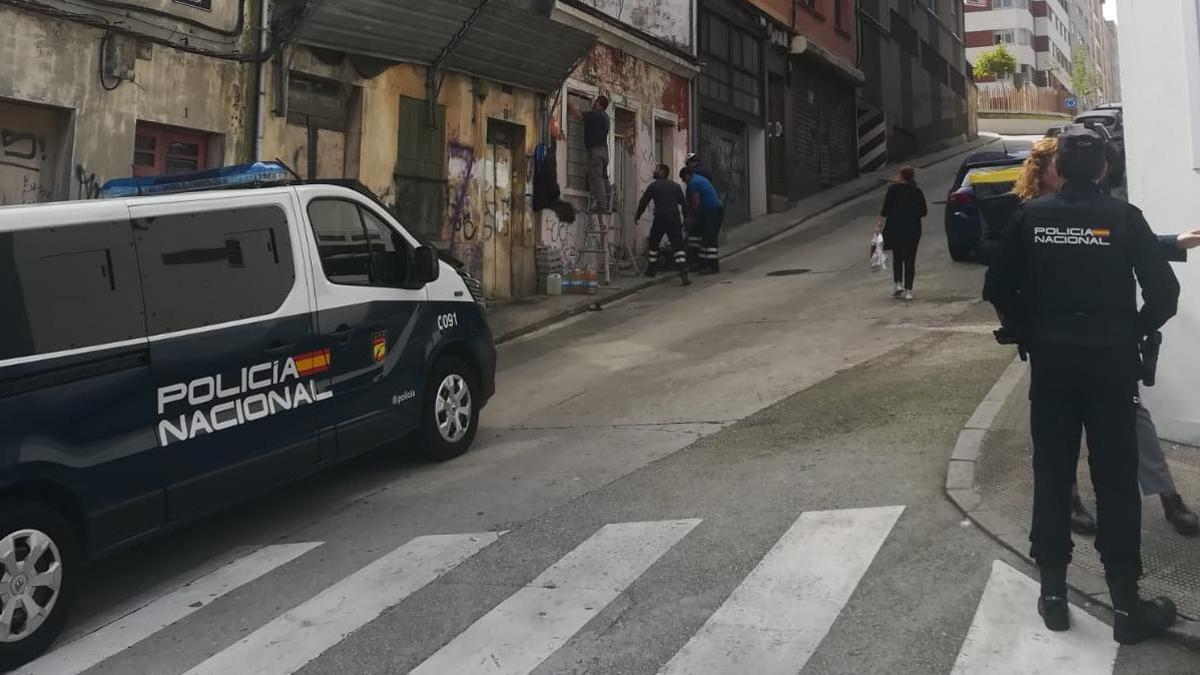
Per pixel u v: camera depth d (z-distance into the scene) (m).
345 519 5.77
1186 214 5.61
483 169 13.42
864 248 17.27
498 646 4.01
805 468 5.96
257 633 4.28
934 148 36.69
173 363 4.78
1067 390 3.77
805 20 25.31
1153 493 4.48
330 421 5.71
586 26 15.04
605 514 5.48
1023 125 47.84
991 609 4.04
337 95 11.21
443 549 5.13
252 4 9.97
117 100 8.70
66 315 4.34
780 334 10.66
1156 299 3.69
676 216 15.34
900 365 8.51
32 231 4.29
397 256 6.55
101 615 4.62
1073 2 91.94
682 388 8.60
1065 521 3.82
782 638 3.91
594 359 10.30
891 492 5.42
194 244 5.04
